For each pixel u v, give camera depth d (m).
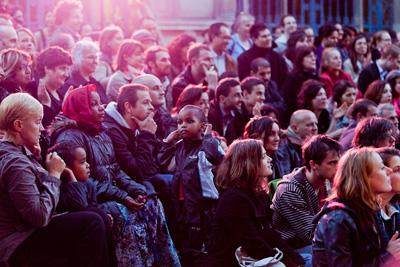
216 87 12.02
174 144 10.20
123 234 8.97
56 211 8.09
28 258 7.60
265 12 23.00
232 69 15.59
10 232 7.49
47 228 7.64
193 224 9.48
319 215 6.93
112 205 8.90
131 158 9.53
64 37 13.02
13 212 7.50
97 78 13.45
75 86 11.52
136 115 9.70
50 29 15.71
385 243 7.12
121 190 9.16
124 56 12.53
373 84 14.23
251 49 15.59
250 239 7.58
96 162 8.98
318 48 18.02
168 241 9.52
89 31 17.39
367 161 6.88
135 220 9.17
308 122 11.27
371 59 19.02
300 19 22.89
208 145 9.52
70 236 7.68
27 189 7.39
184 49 14.63
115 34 14.13
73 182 8.16
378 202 8.17
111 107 9.80
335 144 8.55
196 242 9.50
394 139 10.32
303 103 13.58
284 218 8.53
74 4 14.88
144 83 10.95
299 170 8.73
